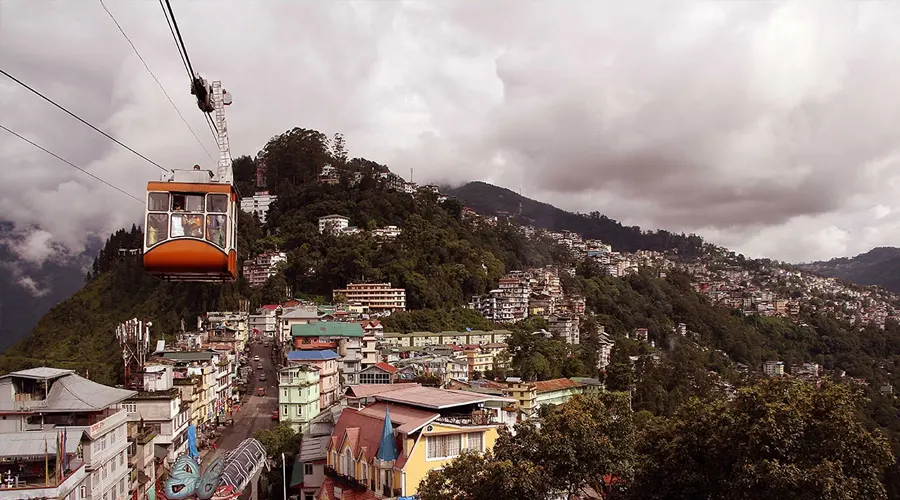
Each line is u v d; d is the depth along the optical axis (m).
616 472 43.31
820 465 35.22
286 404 102.06
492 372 160.12
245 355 170.00
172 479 54.00
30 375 58.72
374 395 70.75
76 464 52.22
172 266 31.30
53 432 51.91
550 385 131.12
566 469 42.91
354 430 64.38
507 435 46.06
